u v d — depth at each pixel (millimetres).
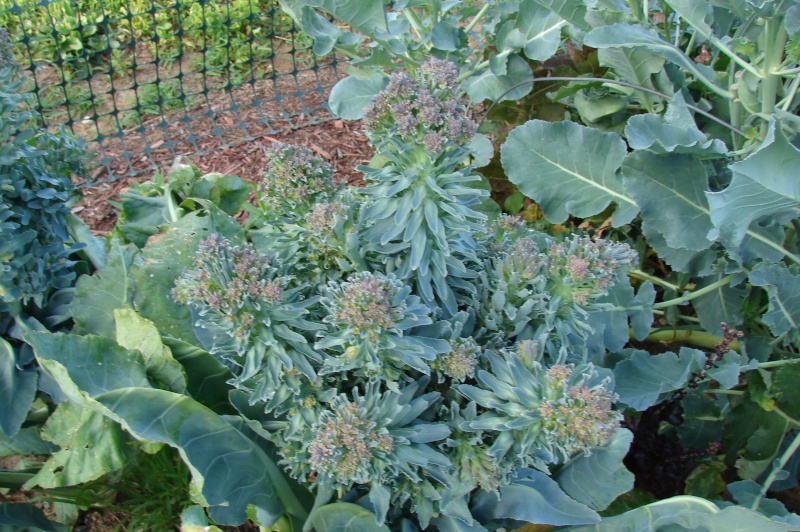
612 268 1781
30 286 2143
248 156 4055
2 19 4723
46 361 1791
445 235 1771
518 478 1893
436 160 1730
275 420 2039
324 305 1705
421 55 3193
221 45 4465
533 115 3484
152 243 2250
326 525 1875
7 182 2066
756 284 2352
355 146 4121
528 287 1901
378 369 1678
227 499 1793
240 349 1721
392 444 1628
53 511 2406
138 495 2305
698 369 2338
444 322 1796
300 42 4926
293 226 1890
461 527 1835
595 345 2346
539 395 1655
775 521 1685
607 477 1924
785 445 2521
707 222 2514
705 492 2395
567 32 3180
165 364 1988
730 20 2951
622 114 3178
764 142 2082
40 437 2242
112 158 4047
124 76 4680
